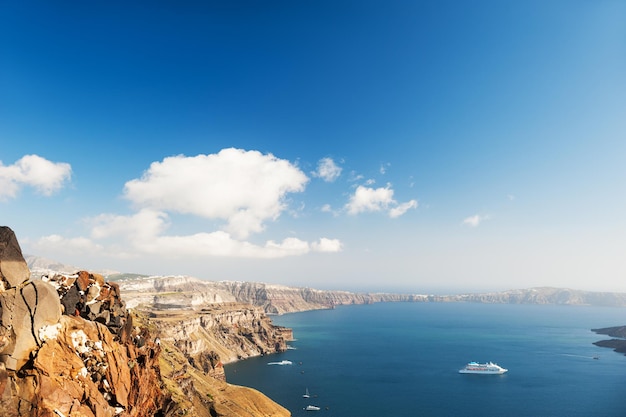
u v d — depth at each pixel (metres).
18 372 42.84
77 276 60.09
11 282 44.94
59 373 46.25
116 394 54.06
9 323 43.12
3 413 38.94
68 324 51.34
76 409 45.53
